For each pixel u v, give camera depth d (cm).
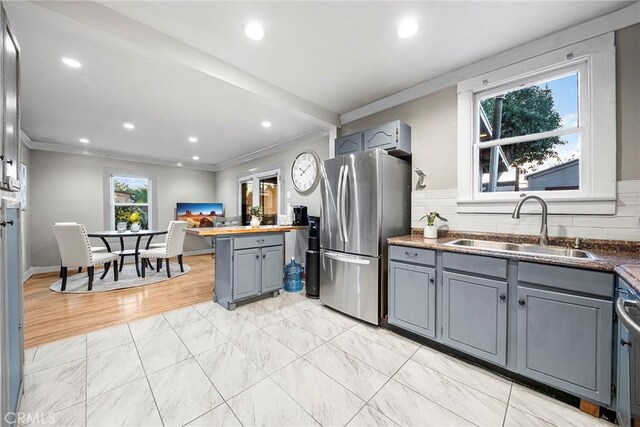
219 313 271
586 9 166
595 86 175
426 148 261
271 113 334
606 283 130
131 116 340
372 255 239
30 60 215
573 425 130
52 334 224
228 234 278
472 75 229
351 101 304
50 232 461
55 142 457
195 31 186
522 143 217
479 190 235
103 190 525
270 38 194
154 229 593
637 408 105
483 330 171
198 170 671
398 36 192
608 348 129
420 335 205
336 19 175
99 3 160
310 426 130
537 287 150
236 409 141
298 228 346
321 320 254
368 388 158
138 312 273
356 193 251
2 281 106
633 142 164
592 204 175
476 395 152
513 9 166
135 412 138
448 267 188
